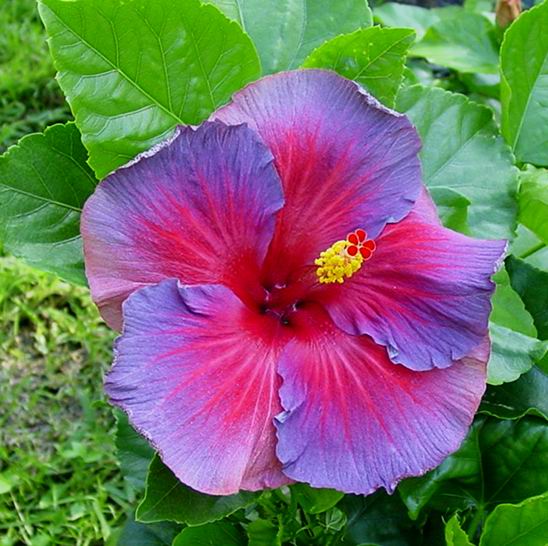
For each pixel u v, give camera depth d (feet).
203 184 1.02
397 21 2.31
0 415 2.14
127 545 1.52
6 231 1.23
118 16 1.10
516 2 1.90
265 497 1.34
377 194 1.09
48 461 2.05
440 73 2.41
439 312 1.04
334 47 1.20
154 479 1.11
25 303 2.35
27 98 2.91
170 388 0.96
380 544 1.38
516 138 1.56
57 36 1.10
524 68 1.53
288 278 1.12
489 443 1.32
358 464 1.01
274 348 1.05
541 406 1.36
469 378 1.05
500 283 1.32
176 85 1.17
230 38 1.16
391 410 1.03
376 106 1.08
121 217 1.00
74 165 1.25
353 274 1.09
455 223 1.35
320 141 1.09
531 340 1.23
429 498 1.28
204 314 1.01
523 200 1.42
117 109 1.16
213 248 1.04
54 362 2.25
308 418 1.01
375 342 1.05
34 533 1.94
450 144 1.41
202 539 1.32
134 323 0.96
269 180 1.05
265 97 1.08
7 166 1.23
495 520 1.24
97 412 2.16
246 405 0.99
